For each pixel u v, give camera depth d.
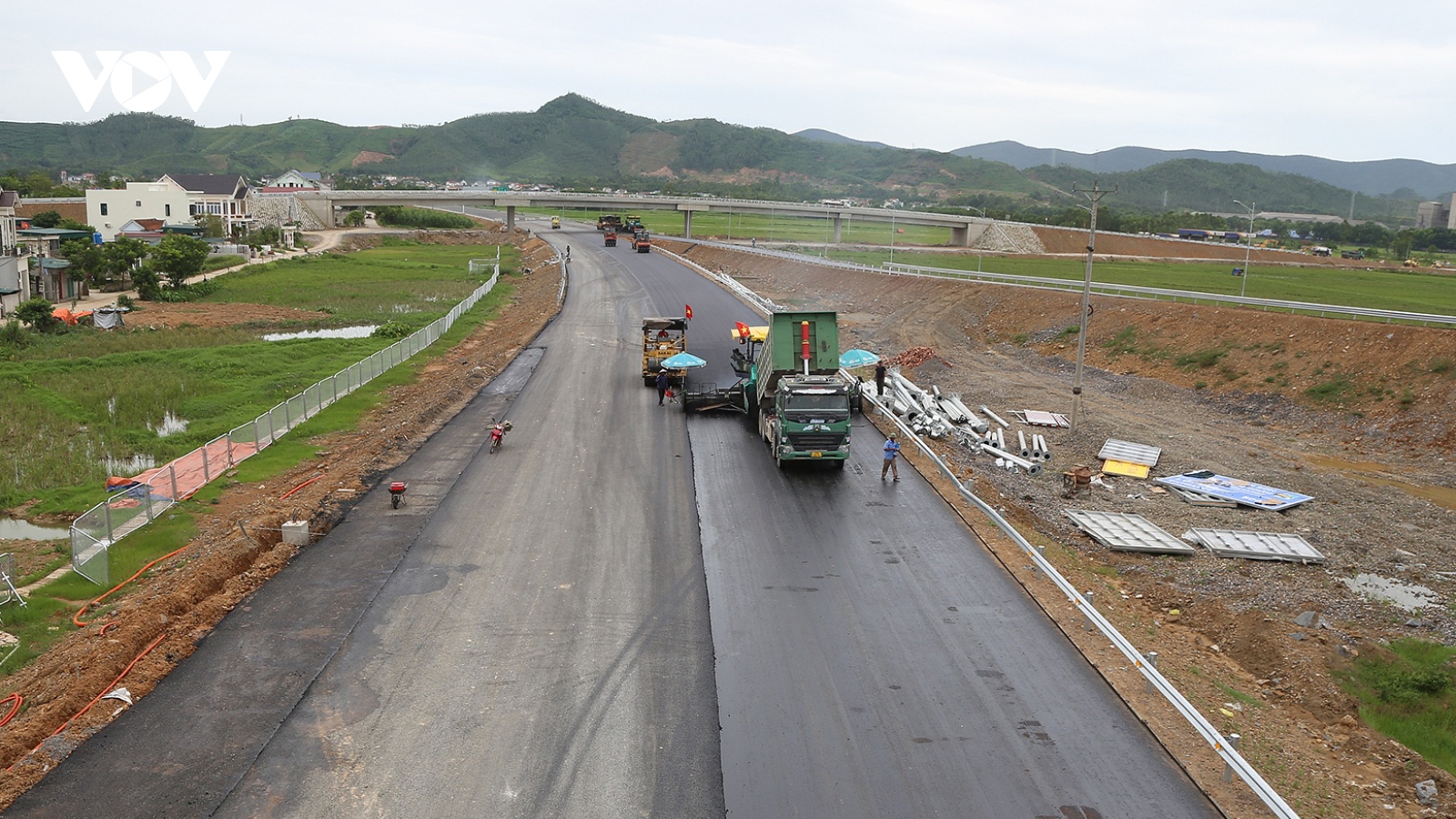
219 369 48.53
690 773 14.96
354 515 26.58
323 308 74.00
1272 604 22.59
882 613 20.98
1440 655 20.33
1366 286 87.88
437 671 17.97
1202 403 46.22
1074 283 72.31
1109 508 30.50
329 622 19.91
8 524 26.83
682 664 18.45
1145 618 21.83
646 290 79.88
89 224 124.06
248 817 13.68
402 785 14.49
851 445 35.81
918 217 158.75
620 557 23.89
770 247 137.38
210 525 25.72
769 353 35.00
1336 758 16.02
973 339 65.12
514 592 21.59
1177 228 197.38
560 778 14.76
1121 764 15.42
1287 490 32.47
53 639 19.03
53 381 44.97
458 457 32.50
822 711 16.88
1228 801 14.40
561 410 39.84
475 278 96.88
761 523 26.72
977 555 24.64
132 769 14.75
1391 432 38.81
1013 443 38.62
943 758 15.49
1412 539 28.11
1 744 14.96
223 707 16.61
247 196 142.12
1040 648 19.50
